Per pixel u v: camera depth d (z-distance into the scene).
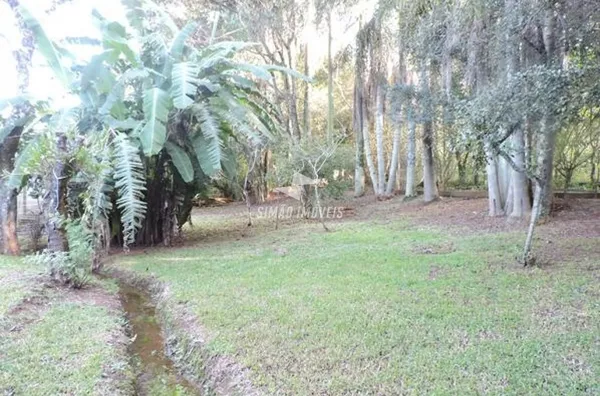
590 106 4.31
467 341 3.22
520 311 3.73
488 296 4.15
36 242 7.94
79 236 5.20
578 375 2.66
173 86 6.66
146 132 6.40
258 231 9.48
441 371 2.80
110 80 6.72
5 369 2.97
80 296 4.90
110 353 3.38
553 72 4.15
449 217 9.38
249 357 3.15
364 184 15.62
